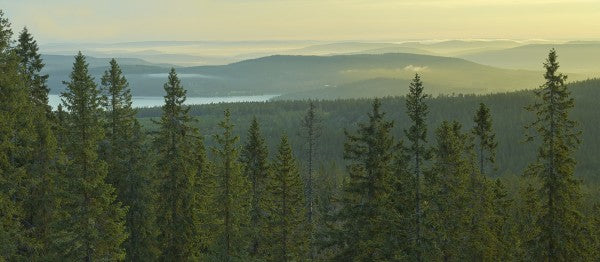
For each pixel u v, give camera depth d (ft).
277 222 138.31
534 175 108.06
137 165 127.44
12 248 91.56
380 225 105.19
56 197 106.42
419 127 100.12
